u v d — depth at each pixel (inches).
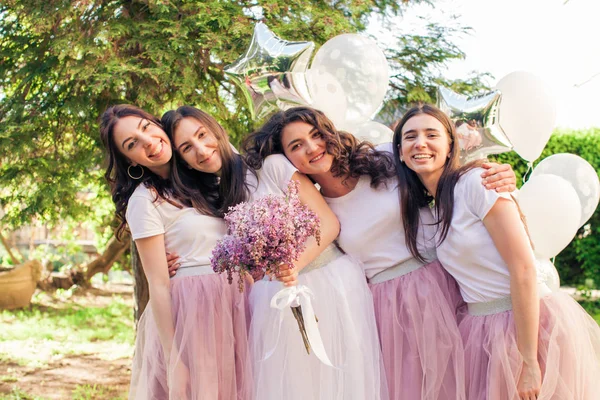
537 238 108.4
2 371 215.3
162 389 99.3
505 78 115.8
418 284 99.3
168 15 168.7
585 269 308.8
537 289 88.0
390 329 99.3
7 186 178.5
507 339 90.0
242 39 161.8
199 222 98.3
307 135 96.3
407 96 193.5
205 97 172.7
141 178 101.5
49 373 213.3
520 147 115.0
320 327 96.2
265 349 96.6
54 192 174.4
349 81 114.7
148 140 95.3
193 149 97.1
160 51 160.7
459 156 98.7
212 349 95.6
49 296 361.7
